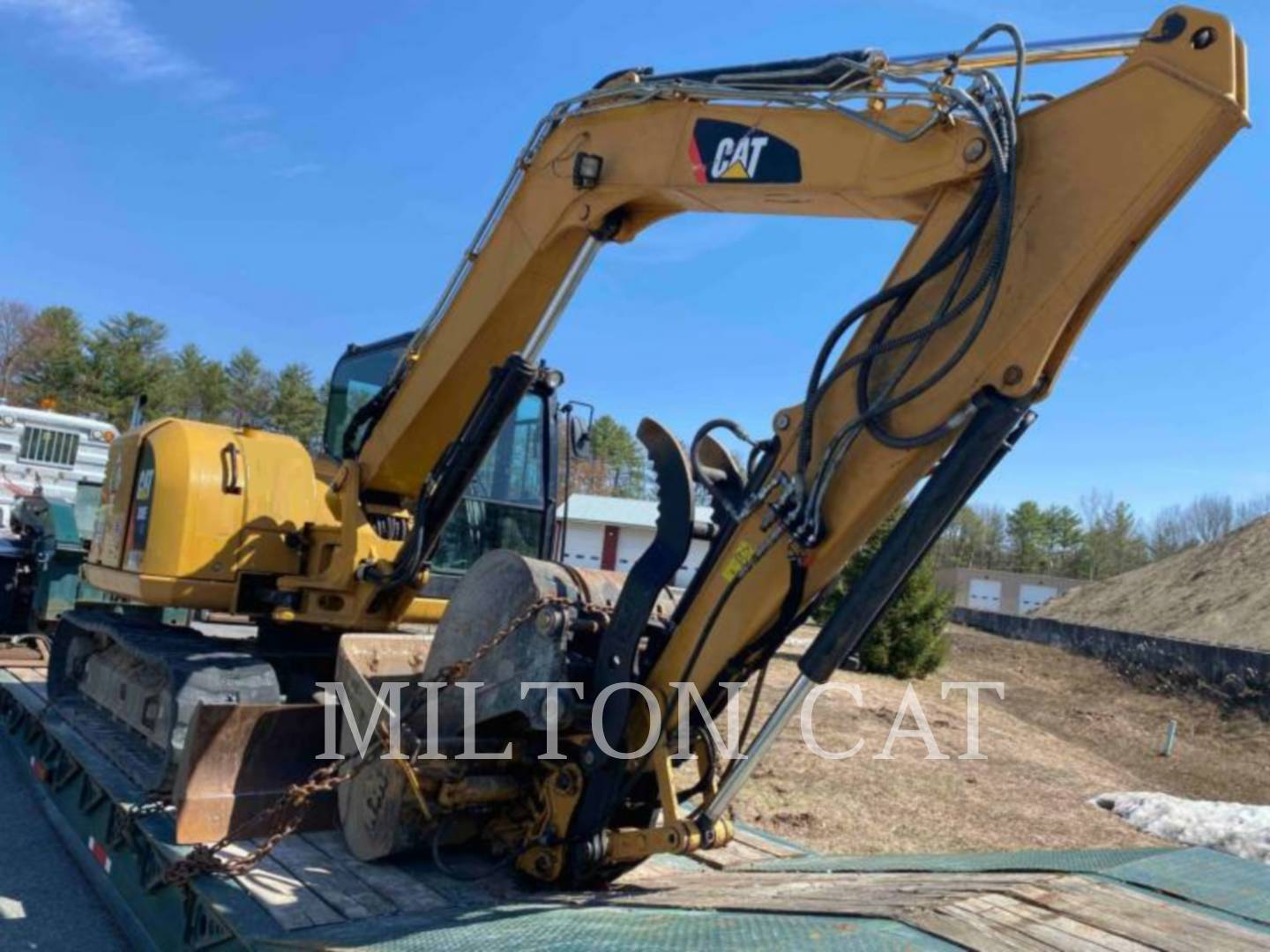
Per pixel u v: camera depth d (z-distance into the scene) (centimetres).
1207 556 2919
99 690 645
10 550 996
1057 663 1942
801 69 349
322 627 588
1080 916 289
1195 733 1399
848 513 318
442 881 388
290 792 388
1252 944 271
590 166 426
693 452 358
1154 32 279
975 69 306
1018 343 289
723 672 348
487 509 650
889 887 346
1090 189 282
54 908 498
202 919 375
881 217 344
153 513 561
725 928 281
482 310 495
